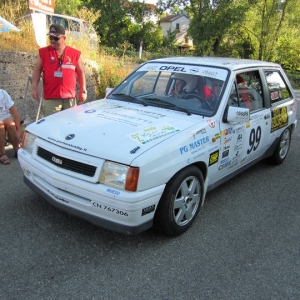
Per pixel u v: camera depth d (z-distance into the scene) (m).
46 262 3.05
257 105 4.91
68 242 3.37
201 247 3.47
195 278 2.99
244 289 2.90
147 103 4.32
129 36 49.84
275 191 5.01
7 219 3.71
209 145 3.77
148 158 3.05
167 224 3.41
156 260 3.20
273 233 3.84
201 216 4.13
